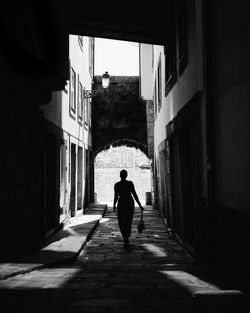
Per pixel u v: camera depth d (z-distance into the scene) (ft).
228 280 18.60
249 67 15.79
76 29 40.98
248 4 15.80
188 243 31.50
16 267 21.72
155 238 38.99
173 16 36.37
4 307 13.97
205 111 23.12
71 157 53.01
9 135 27.86
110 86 79.20
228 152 19.58
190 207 32.78
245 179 16.71
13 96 26.91
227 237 19.77
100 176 118.83
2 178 27.66
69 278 19.54
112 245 34.40
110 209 73.00
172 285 17.58
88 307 13.97
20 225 27.73
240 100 17.21
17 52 19.08
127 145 82.43
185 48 29.53
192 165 28.09
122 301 14.76
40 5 20.17
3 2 15.56
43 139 29.58
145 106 79.00
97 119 79.10
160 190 57.41
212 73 22.67
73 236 35.37
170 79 39.04
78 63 55.52
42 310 13.62
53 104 37.14
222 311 12.36
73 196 51.98
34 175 28.25
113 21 39.42
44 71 22.54
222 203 20.98
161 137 51.52
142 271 21.86
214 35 22.13
